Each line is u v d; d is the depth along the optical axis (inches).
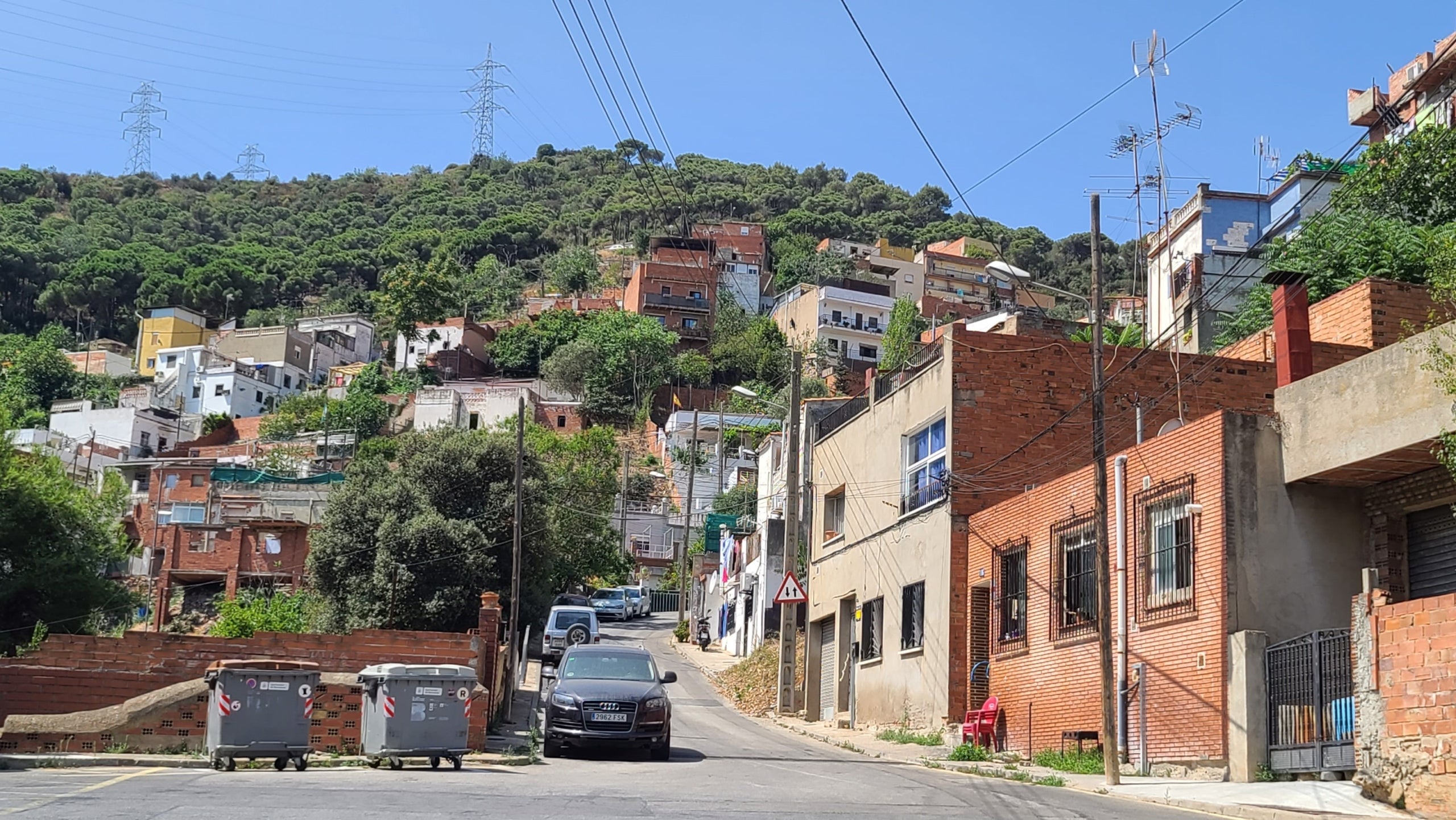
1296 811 510.0
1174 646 711.7
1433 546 663.1
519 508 1541.6
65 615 1635.1
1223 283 1678.2
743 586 2007.9
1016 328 1195.3
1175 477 728.3
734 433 3612.2
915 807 499.5
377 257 7096.5
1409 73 1781.5
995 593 928.3
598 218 7160.4
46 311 5935.0
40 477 1676.9
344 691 777.6
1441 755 502.6
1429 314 641.0
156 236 7239.2
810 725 1203.9
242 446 3757.4
